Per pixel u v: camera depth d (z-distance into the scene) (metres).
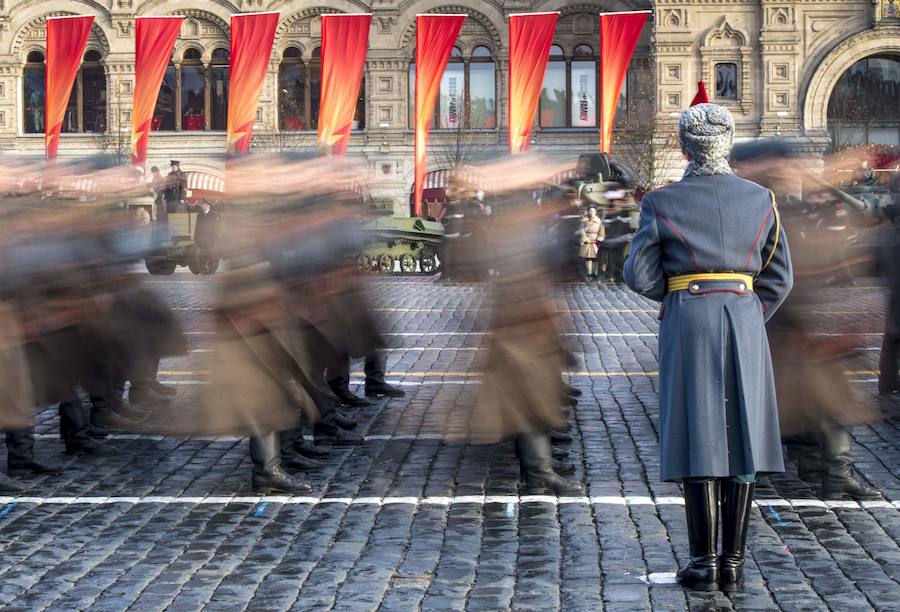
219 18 53.91
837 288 9.73
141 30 40.06
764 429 6.51
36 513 8.42
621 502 8.56
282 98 54.09
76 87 54.53
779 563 7.12
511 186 8.67
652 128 50.56
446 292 27.25
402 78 53.44
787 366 8.64
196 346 16.75
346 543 7.62
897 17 50.69
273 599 6.56
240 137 38.97
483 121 53.62
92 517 8.31
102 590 6.73
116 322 10.42
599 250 30.98
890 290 12.62
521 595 6.59
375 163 53.88
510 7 53.09
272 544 7.62
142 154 40.41
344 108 39.44
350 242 10.55
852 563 7.12
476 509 8.41
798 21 51.00
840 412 8.60
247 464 9.94
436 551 7.43
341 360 11.60
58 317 9.74
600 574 6.94
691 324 6.44
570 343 9.09
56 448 10.67
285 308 8.90
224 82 54.47
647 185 50.94
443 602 6.49
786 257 6.59
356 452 10.27
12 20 54.09
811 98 51.09
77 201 9.77
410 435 11.00
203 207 32.97
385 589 6.71
